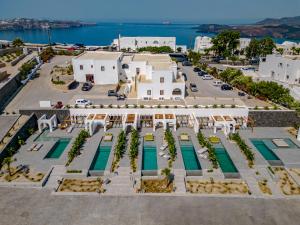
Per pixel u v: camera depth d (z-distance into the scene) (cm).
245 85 6675
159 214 3123
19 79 6906
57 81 7038
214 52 12681
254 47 11119
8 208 3194
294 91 6184
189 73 8556
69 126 5238
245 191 3522
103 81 7181
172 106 5422
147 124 5319
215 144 4656
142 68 7031
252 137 4931
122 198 3381
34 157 4212
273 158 4319
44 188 3559
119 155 4178
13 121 4941
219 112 5328
